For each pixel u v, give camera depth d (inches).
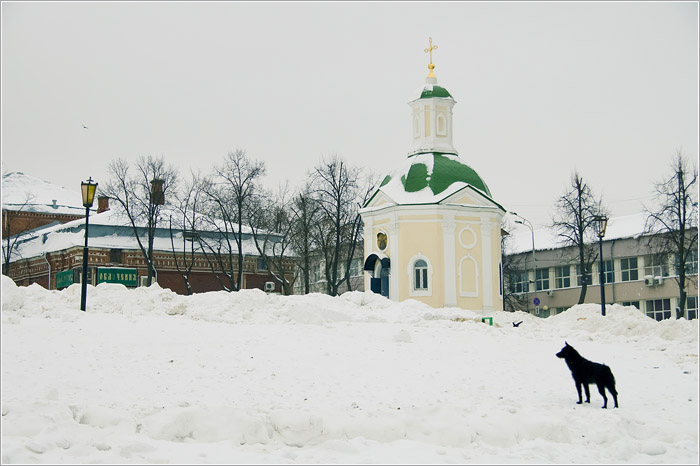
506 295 2790.4
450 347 853.2
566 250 2802.7
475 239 1811.0
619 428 539.5
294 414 526.0
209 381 652.7
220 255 2178.9
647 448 502.9
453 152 1907.0
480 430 525.7
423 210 1788.9
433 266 1772.9
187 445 490.0
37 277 2485.2
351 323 995.9
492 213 1829.5
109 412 514.6
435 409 544.1
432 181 1824.6
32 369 654.5
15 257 2573.8
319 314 1010.7
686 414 595.8
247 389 632.4
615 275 2645.2
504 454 494.0
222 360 727.7
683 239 2041.1
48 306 946.7
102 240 2267.5
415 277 1788.9
